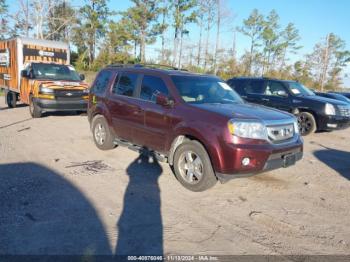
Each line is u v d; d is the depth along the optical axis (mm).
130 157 6707
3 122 10289
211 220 4098
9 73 13742
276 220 4184
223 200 4738
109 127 6801
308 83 44312
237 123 4504
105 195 4715
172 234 3705
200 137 4746
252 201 4754
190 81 5758
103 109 6875
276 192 5152
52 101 10742
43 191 4730
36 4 36219
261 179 5730
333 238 3791
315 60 50875
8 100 14156
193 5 42031
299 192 5207
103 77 7254
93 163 6211
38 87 10812
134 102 6066
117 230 3736
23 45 12648
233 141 4461
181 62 44656
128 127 6242
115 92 6691
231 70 41281
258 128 4582
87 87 11633
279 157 4797
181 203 4562
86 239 3514
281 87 10766
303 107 10164
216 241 3604
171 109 5312
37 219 3893
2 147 7062
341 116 9828
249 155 4441
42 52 13148
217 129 4586
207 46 43750
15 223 3770
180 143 5254
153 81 5898
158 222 3975
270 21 51281
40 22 36688
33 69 11828
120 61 42500
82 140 8148
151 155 5867
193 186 4969
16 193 4605
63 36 46469
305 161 7105
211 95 5727
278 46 52375
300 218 4273
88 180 5285
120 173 5699
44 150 7020
